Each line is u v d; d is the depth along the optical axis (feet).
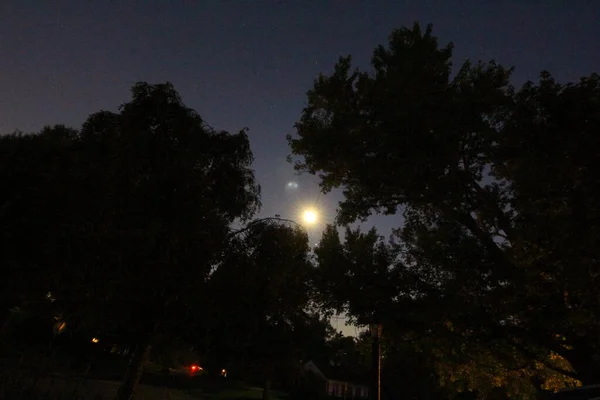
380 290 48.47
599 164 35.99
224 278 35.83
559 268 38.50
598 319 37.91
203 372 159.02
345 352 240.32
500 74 45.98
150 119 33.40
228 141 36.42
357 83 51.52
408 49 48.52
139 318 34.24
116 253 30.25
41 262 28.55
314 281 49.19
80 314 32.63
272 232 38.06
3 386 26.27
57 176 29.71
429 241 47.70
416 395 158.71
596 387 18.70
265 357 87.76
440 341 51.62
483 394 67.92
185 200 32.60
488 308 44.83
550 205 38.52
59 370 44.42
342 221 53.98
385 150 46.01
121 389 33.12
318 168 54.29
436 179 45.57
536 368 57.77
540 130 38.55
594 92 37.78
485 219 46.03
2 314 30.99
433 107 44.96
